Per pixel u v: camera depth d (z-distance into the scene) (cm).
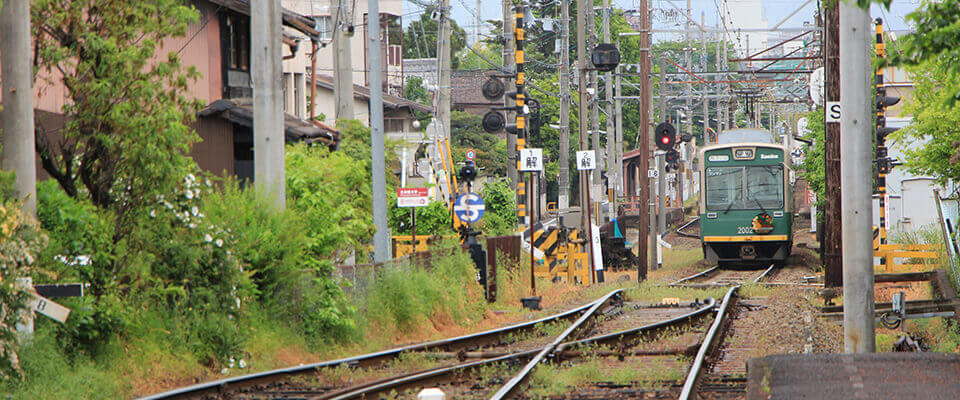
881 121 11525
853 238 4903
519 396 4150
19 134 4147
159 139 4684
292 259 5403
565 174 15138
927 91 8662
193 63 7362
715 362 5097
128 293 4681
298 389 4350
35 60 4612
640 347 5753
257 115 5819
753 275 11800
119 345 4381
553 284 10594
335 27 9750
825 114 8131
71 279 4269
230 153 7562
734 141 13400
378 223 7212
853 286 4912
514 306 8644
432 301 6912
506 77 13400
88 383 3950
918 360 3766
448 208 11081
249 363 4931
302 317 5528
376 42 7225
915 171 8612
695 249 16625
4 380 3653
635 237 19238
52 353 3956
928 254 8925
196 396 4081
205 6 7531
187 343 4744
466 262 7875
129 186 4753
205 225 4972
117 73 4612
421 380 4503
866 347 4888
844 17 4878
